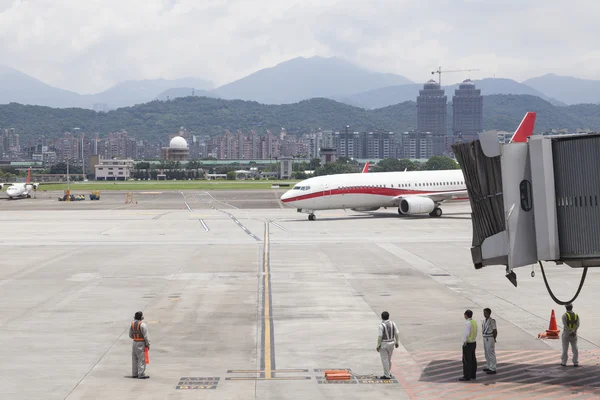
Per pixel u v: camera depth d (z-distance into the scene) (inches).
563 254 1032.2
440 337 1246.3
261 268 2091.5
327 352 1144.8
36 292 1706.4
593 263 1016.9
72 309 1499.8
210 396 917.2
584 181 1016.2
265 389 949.2
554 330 1247.5
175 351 1151.0
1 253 2492.6
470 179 1111.6
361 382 984.9
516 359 1107.3
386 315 1015.6
